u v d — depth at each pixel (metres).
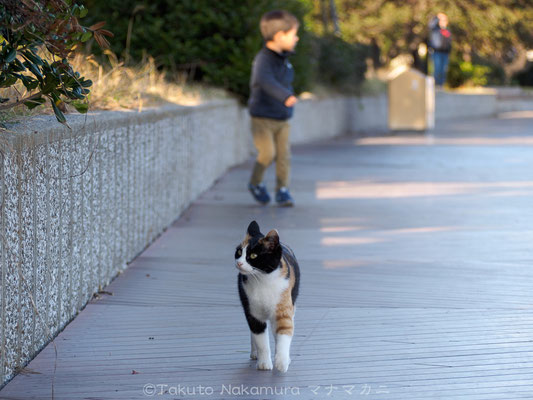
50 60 6.32
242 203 13.55
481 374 5.69
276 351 5.76
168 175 11.38
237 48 18.98
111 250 8.38
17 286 5.57
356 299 7.63
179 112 12.05
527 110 48.75
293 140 25.19
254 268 5.59
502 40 42.88
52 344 6.32
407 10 39.28
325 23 31.38
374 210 12.76
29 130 5.78
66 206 6.75
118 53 18.11
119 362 5.98
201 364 5.96
